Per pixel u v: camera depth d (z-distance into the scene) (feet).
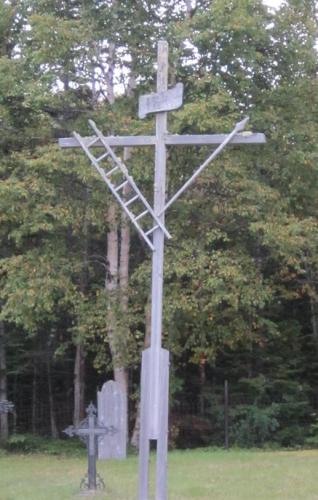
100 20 58.75
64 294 56.95
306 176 59.72
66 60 56.54
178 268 53.62
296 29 59.41
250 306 57.67
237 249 58.54
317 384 79.82
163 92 27.99
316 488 35.50
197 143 28.14
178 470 42.29
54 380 83.61
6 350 78.43
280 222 55.67
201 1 60.34
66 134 61.11
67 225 56.39
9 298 55.06
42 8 59.67
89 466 35.60
